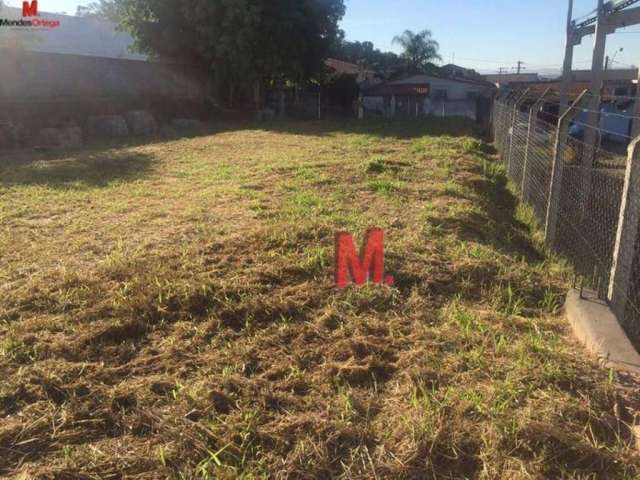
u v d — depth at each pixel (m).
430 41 44.53
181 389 3.06
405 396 3.08
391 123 23.31
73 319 3.87
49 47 31.89
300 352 3.51
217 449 2.66
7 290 4.36
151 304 3.99
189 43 24.94
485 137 19.12
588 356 3.53
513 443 2.68
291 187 8.13
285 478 2.49
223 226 5.99
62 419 2.83
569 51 10.85
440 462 2.61
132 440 2.72
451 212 6.62
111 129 17.77
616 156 5.57
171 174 9.72
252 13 22.92
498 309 4.28
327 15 25.91
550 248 6.23
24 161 11.62
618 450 2.70
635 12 7.51
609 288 4.13
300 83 27.83
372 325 3.84
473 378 3.23
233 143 14.88
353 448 2.68
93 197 7.77
